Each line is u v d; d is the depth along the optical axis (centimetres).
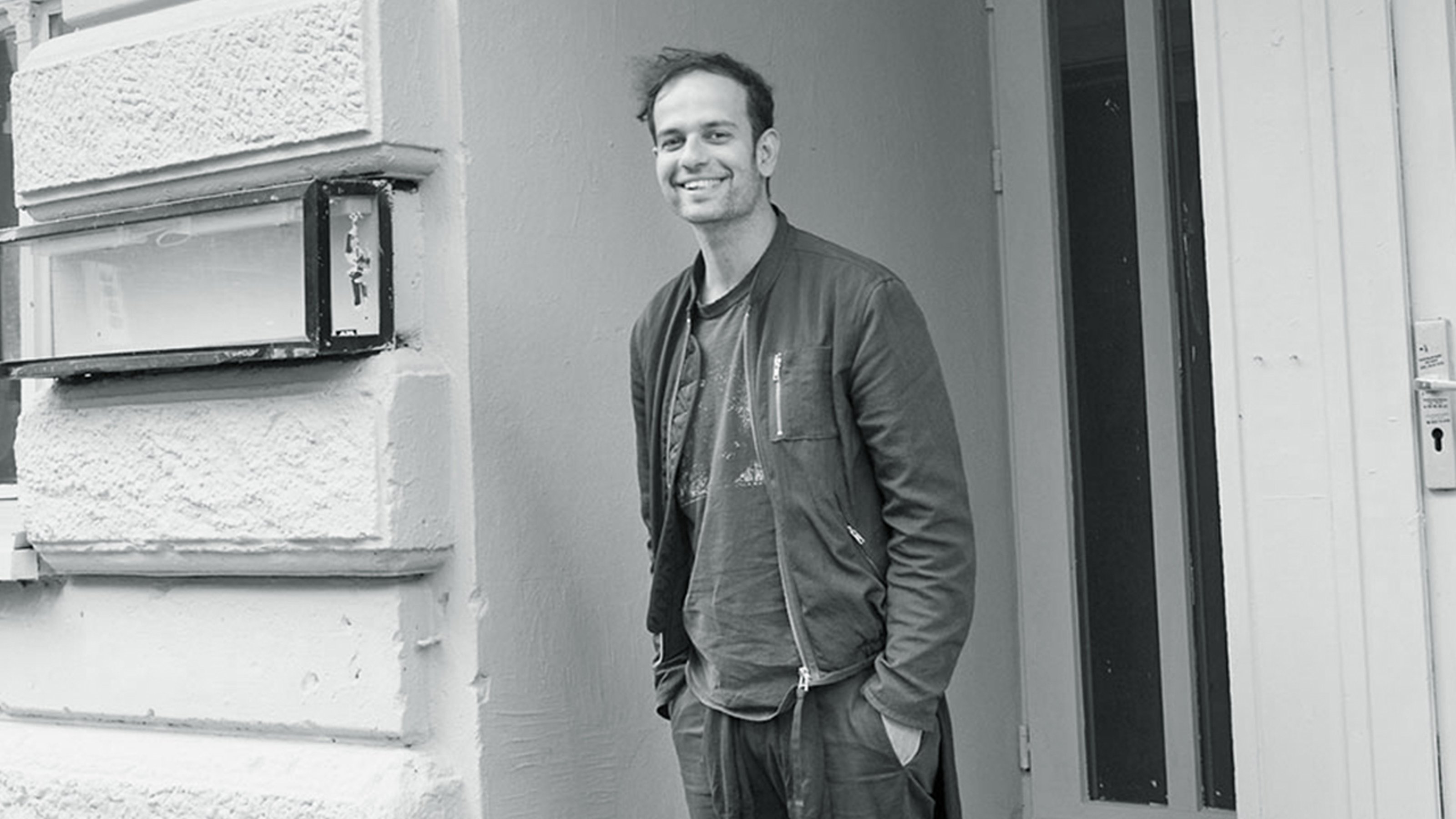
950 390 455
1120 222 462
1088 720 464
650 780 379
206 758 374
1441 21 319
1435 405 320
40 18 437
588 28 376
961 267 468
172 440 376
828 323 302
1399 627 323
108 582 398
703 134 304
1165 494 451
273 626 368
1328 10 328
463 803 346
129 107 386
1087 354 467
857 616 302
